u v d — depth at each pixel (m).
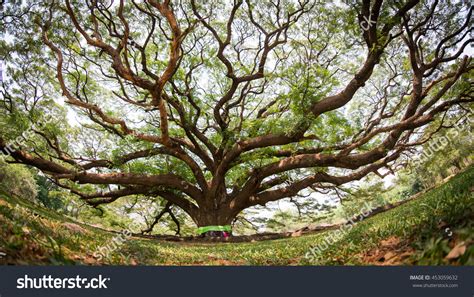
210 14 24.53
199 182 26.14
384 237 7.52
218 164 26.77
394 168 29.06
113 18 24.67
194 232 35.66
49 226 9.34
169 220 34.84
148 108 20.16
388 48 25.80
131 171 27.94
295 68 23.05
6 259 4.50
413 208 11.09
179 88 26.05
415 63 20.52
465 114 25.12
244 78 24.08
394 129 20.95
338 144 25.44
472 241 4.18
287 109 25.48
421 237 5.60
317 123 25.39
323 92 22.42
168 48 26.59
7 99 25.31
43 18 23.12
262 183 27.45
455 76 20.03
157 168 28.56
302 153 25.64
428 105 20.52
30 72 25.47
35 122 25.34
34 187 35.62
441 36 22.17
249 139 24.42
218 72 27.94
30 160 23.50
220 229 25.36
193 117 26.70
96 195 27.02
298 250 10.88
